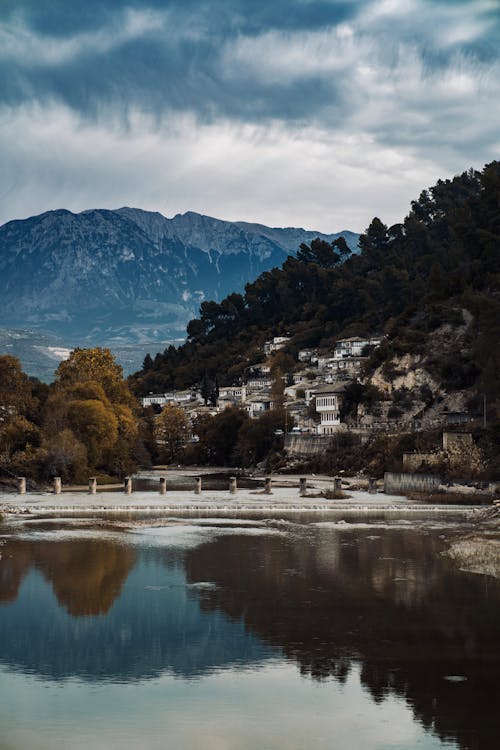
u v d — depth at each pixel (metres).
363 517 138.00
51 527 119.31
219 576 82.69
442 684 51.94
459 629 63.50
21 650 58.41
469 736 44.72
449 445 187.00
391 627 64.00
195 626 64.31
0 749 42.94
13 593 74.56
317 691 50.97
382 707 48.44
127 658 56.84
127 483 178.88
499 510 136.75
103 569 85.75
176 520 130.88
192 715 47.44
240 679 52.97
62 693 50.59
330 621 65.69
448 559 92.31
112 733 45.03
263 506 152.50
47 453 193.88
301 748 43.31
